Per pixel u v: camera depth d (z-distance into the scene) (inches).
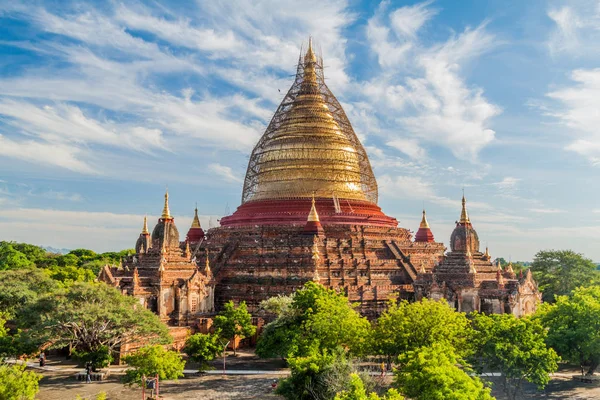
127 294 4234.7
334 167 5851.4
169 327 4259.4
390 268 5251.0
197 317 4537.4
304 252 5103.3
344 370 2546.8
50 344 3577.8
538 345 2930.6
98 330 3405.5
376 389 2871.6
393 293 4909.0
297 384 2623.0
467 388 2119.8
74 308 3316.9
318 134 5930.1
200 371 3619.6
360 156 6215.6
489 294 4404.5
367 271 5113.2
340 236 5442.9
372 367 3489.2
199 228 6338.6
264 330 3644.2
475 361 3078.2
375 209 5999.0
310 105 6112.2
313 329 3280.0
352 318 3304.6
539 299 4505.4
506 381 3203.7
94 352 3385.8
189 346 3577.8
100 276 4421.8
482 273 4667.8
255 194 6003.9
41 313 3329.2
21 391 2336.4
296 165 5821.9
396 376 2773.1
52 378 3479.3
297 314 3518.7
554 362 2923.2
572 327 3496.6
